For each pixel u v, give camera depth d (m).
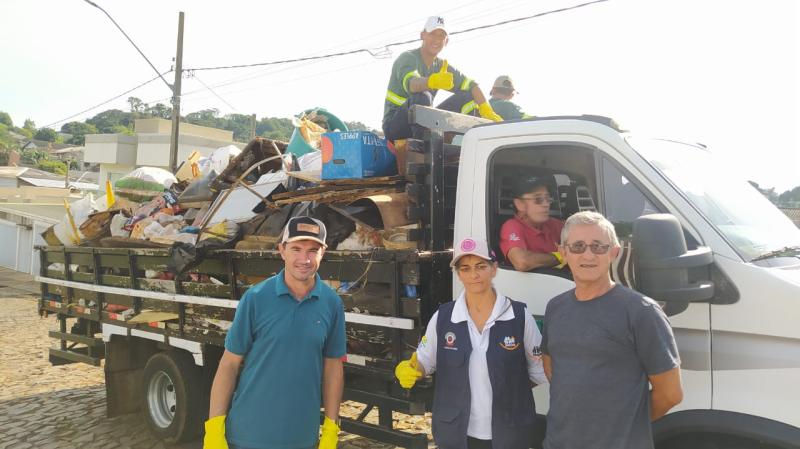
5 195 34.62
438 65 4.88
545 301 3.13
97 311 5.88
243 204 4.89
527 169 3.35
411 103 4.27
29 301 15.55
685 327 2.71
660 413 2.34
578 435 2.33
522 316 2.74
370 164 4.00
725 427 2.55
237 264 4.49
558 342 2.43
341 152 4.02
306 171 4.63
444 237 3.74
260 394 2.82
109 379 5.70
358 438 5.30
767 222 3.12
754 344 2.55
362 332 3.77
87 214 6.52
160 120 34.38
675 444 2.76
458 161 3.96
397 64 4.68
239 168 5.41
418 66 4.74
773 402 2.46
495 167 3.46
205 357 4.86
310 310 2.90
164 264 4.95
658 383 2.27
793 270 2.68
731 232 2.79
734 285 2.61
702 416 2.61
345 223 4.07
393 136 4.29
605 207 3.02
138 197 6.54
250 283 4.44
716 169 3.41
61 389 7.35
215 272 4.71
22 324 12.14
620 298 2.33
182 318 4.98
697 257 2.52
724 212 2.96
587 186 3.16
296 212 4.43
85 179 54.84
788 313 2.48
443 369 2.78
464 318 2.75
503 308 2.73
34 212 25.50
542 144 3.26
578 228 2.38
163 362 5.23
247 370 2.87
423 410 3.58
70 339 6.43
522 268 3.17
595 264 2.34
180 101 18.06
